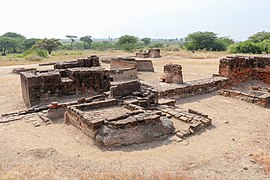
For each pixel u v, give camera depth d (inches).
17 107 517.3
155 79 824.3
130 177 231.5
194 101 566.3
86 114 364.8
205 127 400.2
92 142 331.0
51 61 1470.2
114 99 442.6
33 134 368.2
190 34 2903.5
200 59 1430.9
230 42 3223.4
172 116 431.2
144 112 378.0
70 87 550.0
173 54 1731.1
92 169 257.6
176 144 334.3
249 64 762.2
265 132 385.4
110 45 4419.3
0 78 813.9
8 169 250.4
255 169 266.7
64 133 370.0
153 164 273.9
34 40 3412.9
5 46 3235.7
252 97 552.7
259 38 2647.6
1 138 353.7
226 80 693.3
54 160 279.4
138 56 1568.7
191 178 234.8
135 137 331.6
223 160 287.6
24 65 1222.9
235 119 446.3
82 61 717.3
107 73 604.4
